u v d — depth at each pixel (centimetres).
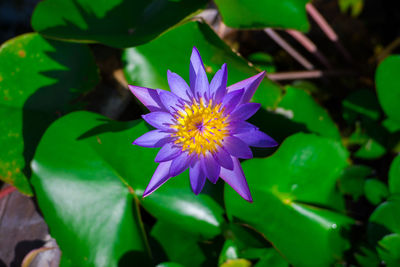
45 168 76
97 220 76
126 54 79
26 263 77
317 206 78
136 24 80
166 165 73
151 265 76
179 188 77
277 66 99
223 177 72
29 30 107
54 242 79
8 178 78
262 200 76
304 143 77
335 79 93
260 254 78
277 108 80
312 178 78
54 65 81
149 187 72
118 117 87
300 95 80
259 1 79
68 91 81
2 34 107
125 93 86
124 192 77
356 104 86
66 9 80
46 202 75
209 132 72
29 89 80
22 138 79
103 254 76
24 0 104
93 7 81
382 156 87
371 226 77
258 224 75
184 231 78
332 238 77
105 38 78
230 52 78
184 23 77
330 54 97
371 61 94
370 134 84
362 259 77
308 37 100
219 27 88
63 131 76
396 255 76
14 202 81
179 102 72
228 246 77
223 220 77
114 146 77
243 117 72
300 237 76
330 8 99
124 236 76
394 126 83
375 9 98
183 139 73
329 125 80
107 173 77
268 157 76
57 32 79
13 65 79
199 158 72
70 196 76
